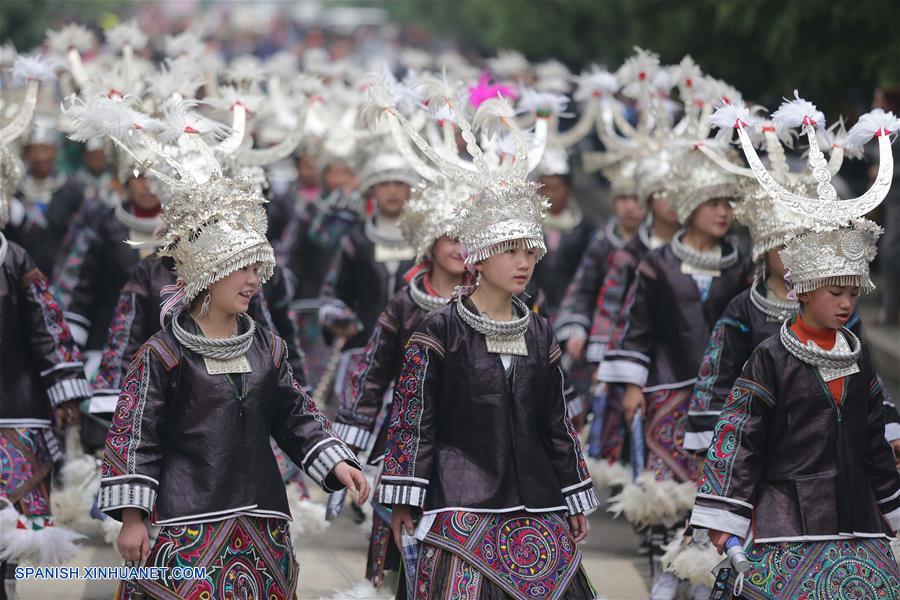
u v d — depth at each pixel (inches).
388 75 762.2
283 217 1592.0
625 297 1104.8
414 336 715.4
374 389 855.1
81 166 1668.3
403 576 740.7
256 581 680.4
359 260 1159.0
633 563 998.4
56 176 1546.5
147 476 665.6
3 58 1157.7
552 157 1309.1
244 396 686.5
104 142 1037.8
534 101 970.1
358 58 3543.3
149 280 902.4
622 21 2351.1
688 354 954.7
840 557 696.4
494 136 807.7
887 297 1790.1
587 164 1353.3
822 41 1631.4
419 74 908.0
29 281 824.3
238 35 3973.9
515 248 700.0
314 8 6476.4
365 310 1157.7
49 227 1411.2
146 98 1021.8
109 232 1049.5
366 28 4530.0
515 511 695.7
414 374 706.2
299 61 2925.7
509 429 701.3
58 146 1550.2
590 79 1191.6
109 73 1020.5
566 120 2186.3
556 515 706.8
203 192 687.1
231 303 687.1
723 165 890.1
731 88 1000.9
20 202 1337.4
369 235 1160.2
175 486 673.0
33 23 2250.2
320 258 1412.4
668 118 1147.3
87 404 993.5
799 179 864.3
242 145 984.3
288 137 1019.3
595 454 1064.8
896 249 1742.1
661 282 966.4
